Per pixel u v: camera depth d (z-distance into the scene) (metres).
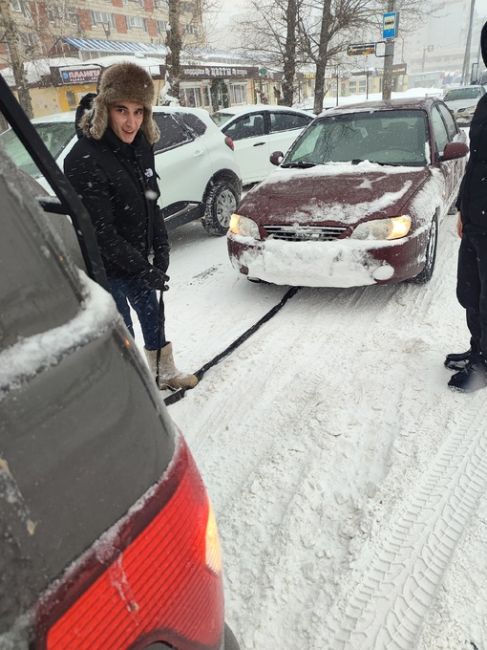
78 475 0.73
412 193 3.88
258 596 1.82
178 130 5.85
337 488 2.25
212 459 2.53
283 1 15.70
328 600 1.78
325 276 3.72
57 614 0.68
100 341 0.82
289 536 2.04
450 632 1.62
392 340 3.46
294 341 3.61
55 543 0.69
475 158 2.39
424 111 4.86
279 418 2.78
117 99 2.17
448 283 4.32
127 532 0.79
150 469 0.86
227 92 27.12
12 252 0.75
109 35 33.00
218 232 6.36
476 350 2.84
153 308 2.88
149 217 2.54
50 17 23.69
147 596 0.81
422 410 2.71
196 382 3.15
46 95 21.36
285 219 3.85
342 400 2.87
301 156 5.06
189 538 0.91
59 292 0.81
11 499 0.65
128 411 0.84
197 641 0.92
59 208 1.07
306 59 16.89
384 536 1.99
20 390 0.68
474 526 1.99
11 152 5.09
